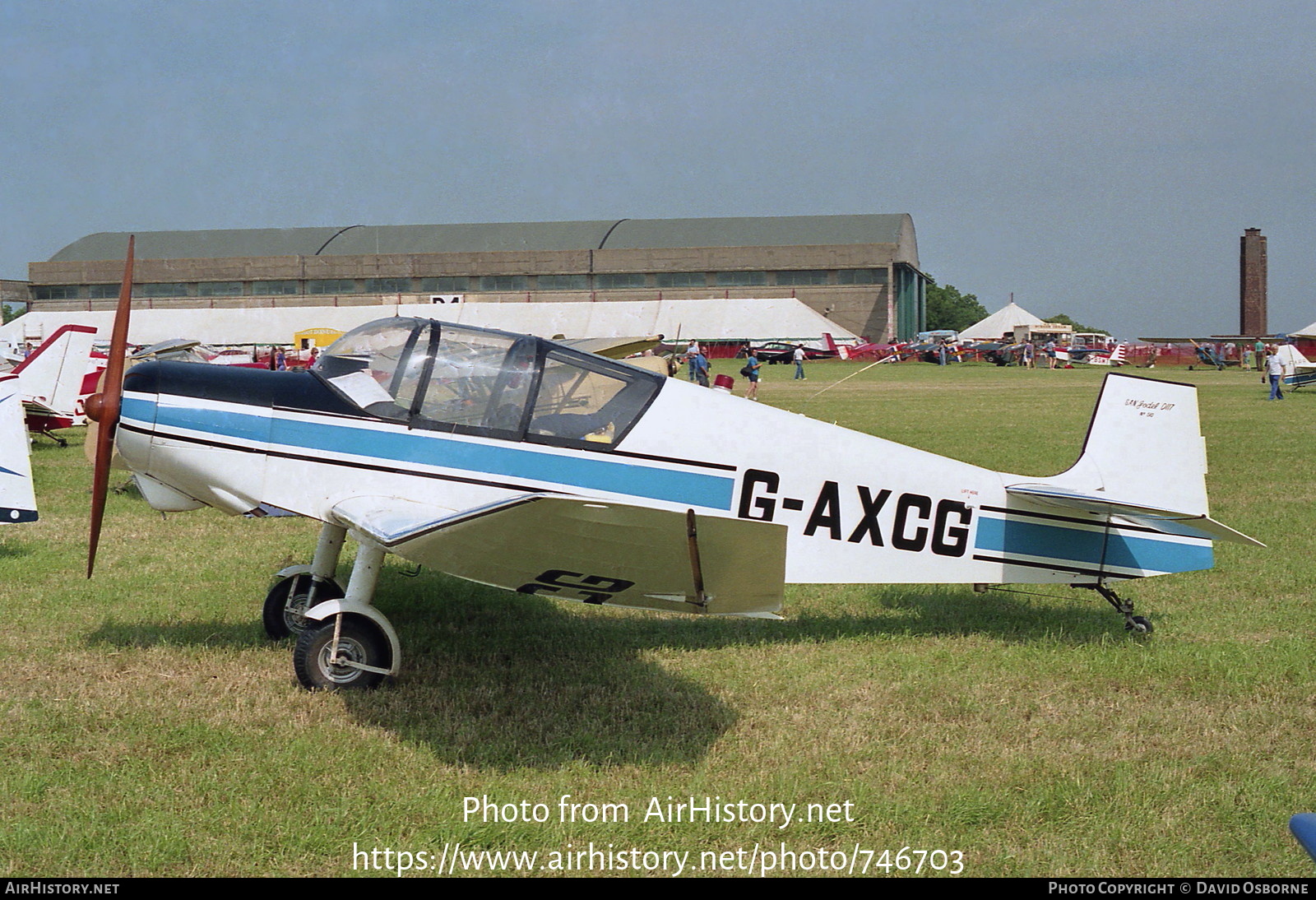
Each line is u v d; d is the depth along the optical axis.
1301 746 4.61
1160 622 6.53
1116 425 6.13
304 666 5.13
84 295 87.25
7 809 3.89
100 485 5.65
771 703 5.12
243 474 5.45
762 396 30.53
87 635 6.05
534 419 5.52
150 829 3.74
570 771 4.31
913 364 62.59
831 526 5.88
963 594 7.29
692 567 4.36
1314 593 7.22
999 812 3.98
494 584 4.86
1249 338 61.16
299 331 65.44
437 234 91.81
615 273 84.06
